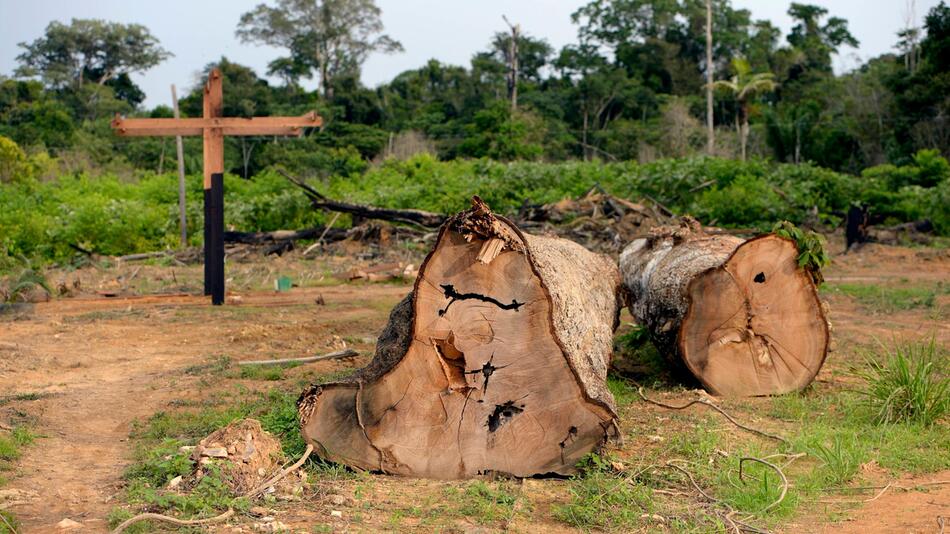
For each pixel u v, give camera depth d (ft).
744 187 85.56
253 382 29.53
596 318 24.61
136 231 81.05
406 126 192.24
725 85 183.32
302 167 155.63
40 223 77.92
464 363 20.18
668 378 29.68
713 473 19.92
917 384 24.18
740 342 27.30
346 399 20.43
